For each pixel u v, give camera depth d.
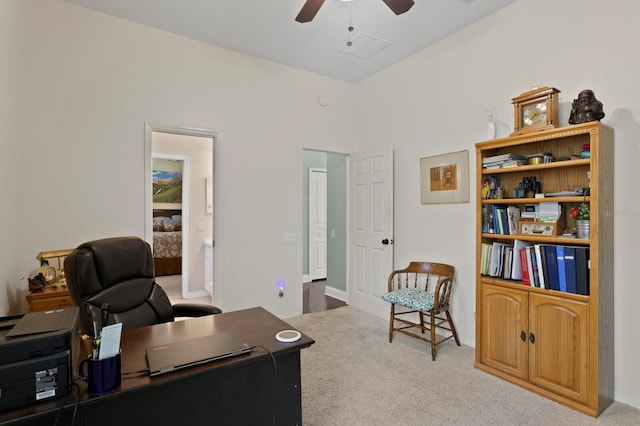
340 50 3.62
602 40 2.32
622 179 2.22
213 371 1.25
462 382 2.48
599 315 2.08
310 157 6.29
